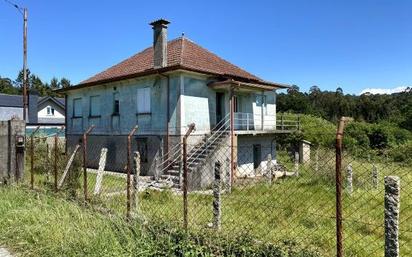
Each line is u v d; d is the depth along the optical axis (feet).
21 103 151.74
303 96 250.16
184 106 60.49
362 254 21.09
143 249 16.99
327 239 22.66
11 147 33.78
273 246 16.30
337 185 13.62
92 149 76.64
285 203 31.99
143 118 65.87
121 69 80.53
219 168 21.03
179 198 35.70
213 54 80.07
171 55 70.74
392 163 19.03
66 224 19.94
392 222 13.01
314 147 84.07
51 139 83.76
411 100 226.38
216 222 20.47
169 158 56.70
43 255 17.34
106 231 18.52
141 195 36.04
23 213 22.06
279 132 75.20
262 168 73.61
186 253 16.10
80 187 33.83
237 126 70.13
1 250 18.34
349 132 126.82
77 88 78.89
